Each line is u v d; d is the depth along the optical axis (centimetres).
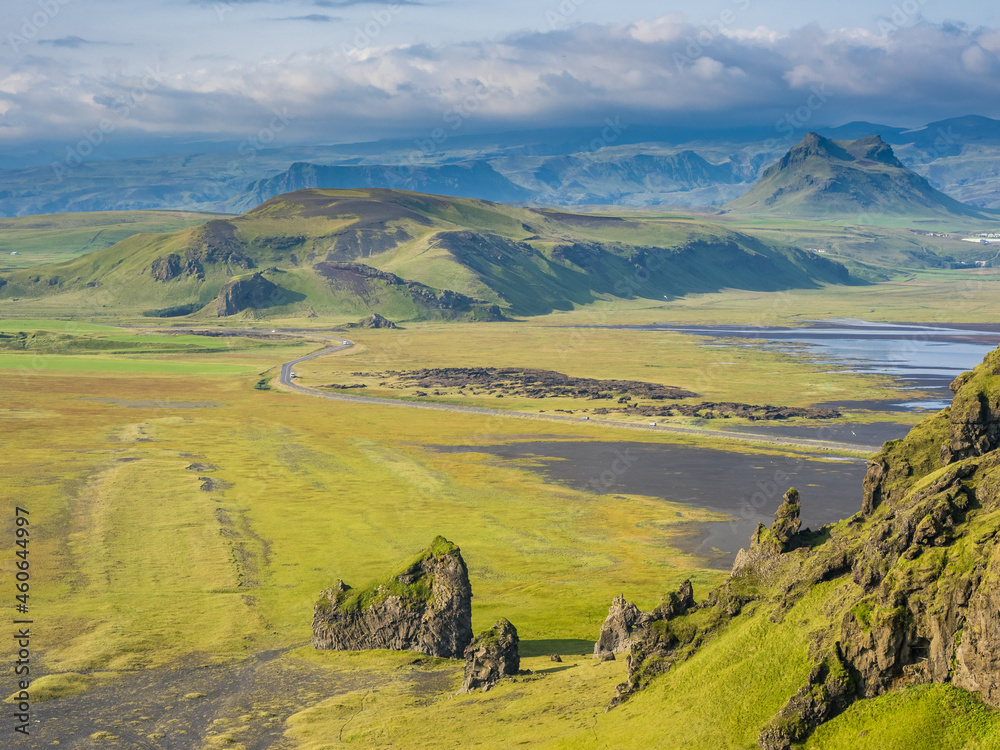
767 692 5169
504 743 5906
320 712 7050
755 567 6488
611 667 7088
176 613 9800
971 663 4388
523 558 12125
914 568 4822
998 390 5578
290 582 11050
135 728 6869
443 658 8369
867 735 4506
